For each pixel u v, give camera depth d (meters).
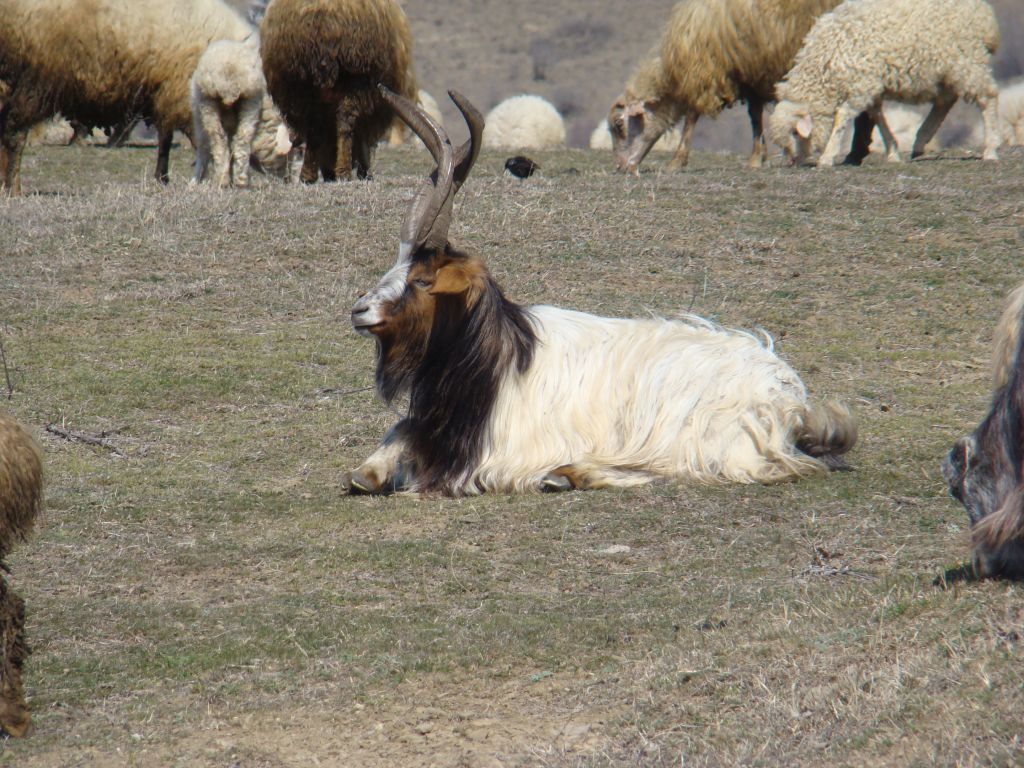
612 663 9.52
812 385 17.48
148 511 13.21
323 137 30.48
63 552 12.09
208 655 9.82
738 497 13.09
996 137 31.14
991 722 7.43
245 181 30.02
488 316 13.84
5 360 18.16
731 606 10.34
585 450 14.02
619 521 12.54
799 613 9.86
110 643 10.11
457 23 114.75
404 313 13.57
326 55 28.11
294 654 9.84
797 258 22.98
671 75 34.16
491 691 9.16
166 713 8.95
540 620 10.30
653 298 21.30
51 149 40.22
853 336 19.61
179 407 17.06
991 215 24.55
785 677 8.66
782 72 32.97
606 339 14.62
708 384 14.02
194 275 22.61
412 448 14.10
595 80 97.69
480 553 11.94
